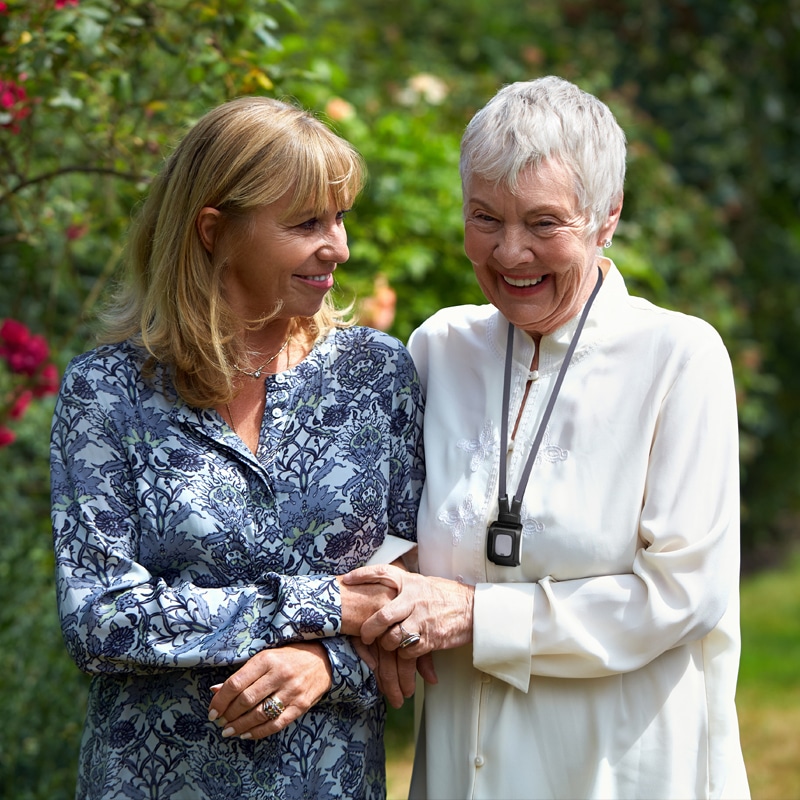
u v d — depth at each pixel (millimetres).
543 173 2062
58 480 2148
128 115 3594
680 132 8211
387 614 2113
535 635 2139
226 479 2143
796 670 6320
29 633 3748
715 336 2215
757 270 8586
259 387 2236
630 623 2105
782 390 8766
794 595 8320
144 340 2152
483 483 2246
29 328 4730
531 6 8469
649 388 2170
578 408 2209
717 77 8242
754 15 7617
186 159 2170
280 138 2105
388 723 5031
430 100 5691
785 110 8359
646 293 6039
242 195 2100
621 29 8219
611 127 2145
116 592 2059
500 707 2221
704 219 6918
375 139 5027
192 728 2125
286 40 4781
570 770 2180
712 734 2199
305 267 2145
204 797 2117
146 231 2262
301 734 2146
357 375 2297
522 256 2100
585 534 2152
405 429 2336
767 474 8977
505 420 2281
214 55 3252
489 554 2199
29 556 3920
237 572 2133
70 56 3182
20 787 3494
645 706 2166
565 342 2254
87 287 4664
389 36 7078
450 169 4980
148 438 2143
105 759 2141
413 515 2316
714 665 2225
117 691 2162
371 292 4504
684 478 2119
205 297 2152
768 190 8617
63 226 4008
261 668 2064
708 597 2098
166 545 2111
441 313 2533
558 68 7266
